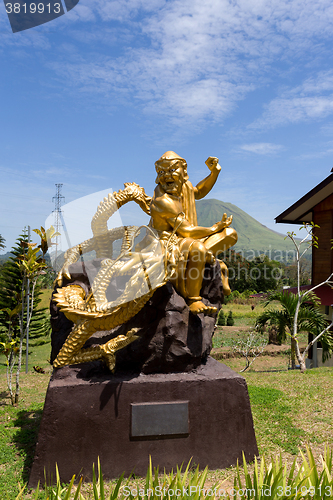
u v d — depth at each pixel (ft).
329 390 24.99
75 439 13.80
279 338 43.37
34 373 33.55
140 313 15.57
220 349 54.95
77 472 13.69
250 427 15.40
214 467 14.80
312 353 47.42
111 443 14.08
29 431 18.22
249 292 114.11
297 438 17.53
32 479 13.30
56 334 17.01
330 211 46.93
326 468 9.32
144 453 14.33
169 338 15.33
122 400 14.35
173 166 17.24
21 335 22.58
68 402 13.91
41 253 22.06
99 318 14.16
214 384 15.23
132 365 15.75
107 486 13.30
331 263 46.62
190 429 14.79
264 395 23.85
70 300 14.39
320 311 47.29
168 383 14.82
